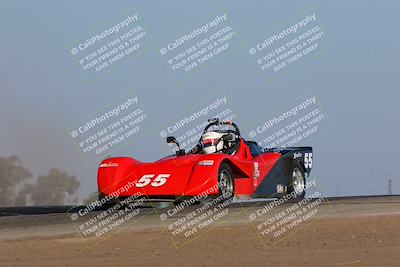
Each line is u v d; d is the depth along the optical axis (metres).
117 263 28.06
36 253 30.72
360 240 33.75
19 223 40.22
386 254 29.78
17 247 32.06
